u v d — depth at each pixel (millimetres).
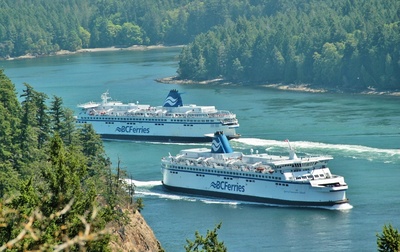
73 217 192125
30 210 186375
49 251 164750
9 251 168250
